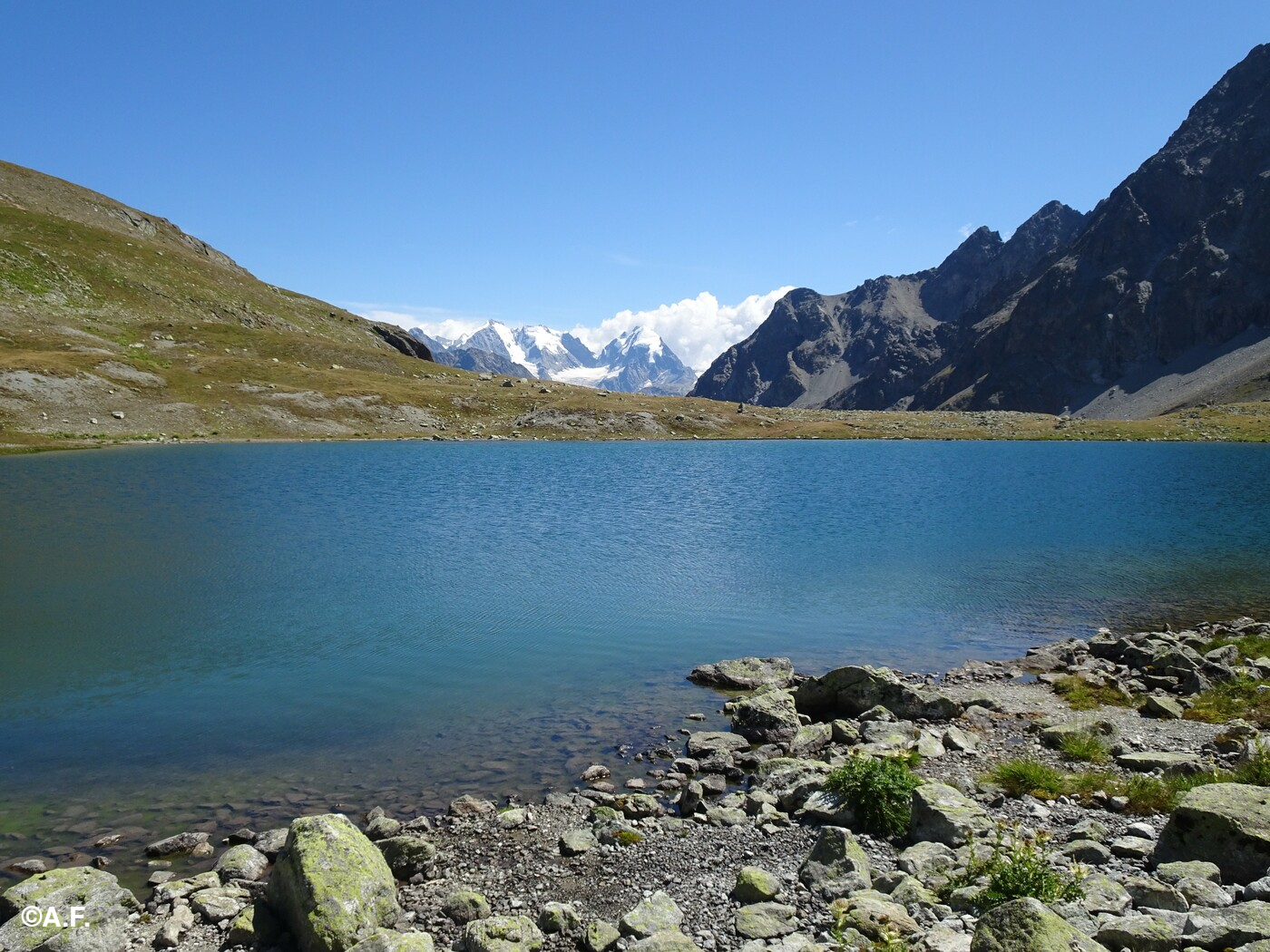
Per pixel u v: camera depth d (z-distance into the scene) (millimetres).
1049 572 44250
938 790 15477
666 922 12086
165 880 14570
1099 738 19906
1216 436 198750
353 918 12008
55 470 92812
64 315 187125
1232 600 38219
